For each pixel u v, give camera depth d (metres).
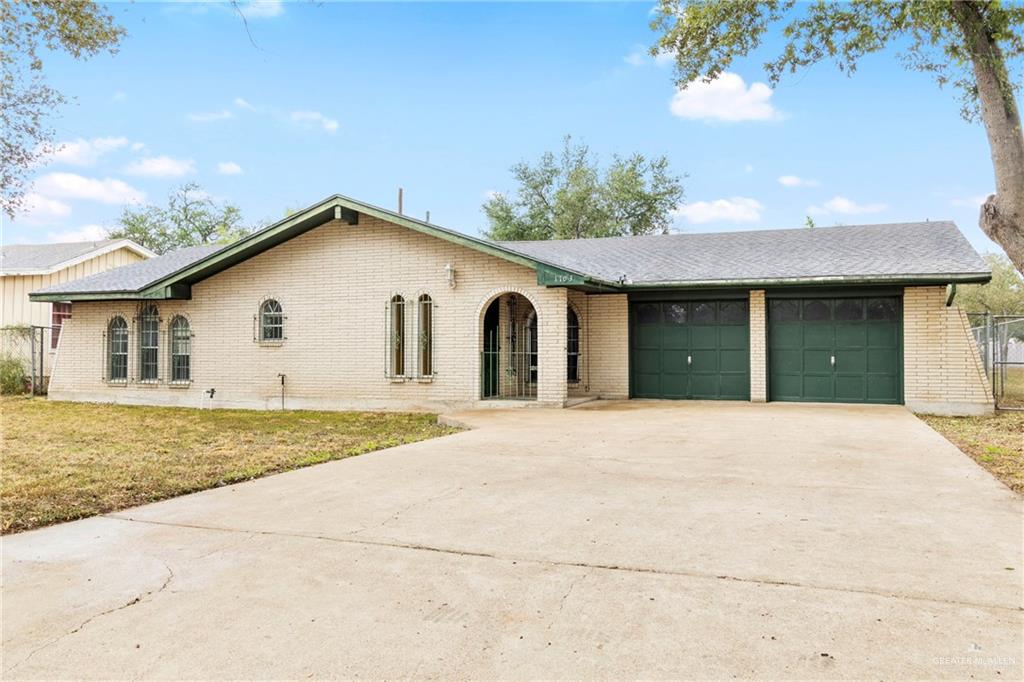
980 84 8.73
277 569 3.77
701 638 2.80
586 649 2.72
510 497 5.41
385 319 14.21
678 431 9.19
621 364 14.72
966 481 5.79
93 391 16.66
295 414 13.30
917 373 12.65
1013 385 18.27
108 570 3.79
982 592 3.23
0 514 5.04
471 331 13.55
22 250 22.92
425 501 5.34
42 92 10.24
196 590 3.46
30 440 9.27
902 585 3.34
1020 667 2.50
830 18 9.53
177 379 16.05
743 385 14.07
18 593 3.44
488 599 3.28
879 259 13.09
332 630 2.95
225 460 7.51
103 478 6.45
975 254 12.70
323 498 5.53
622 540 4.19
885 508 4.88
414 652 2.73
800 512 4.80
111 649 2.80
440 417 11.38
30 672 2.60
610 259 15.85
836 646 2.70
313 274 14.79
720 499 5.24
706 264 14.47
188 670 2.61
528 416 11.30
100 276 18.03
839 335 13.45
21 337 19.56
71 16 9.09
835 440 8.23
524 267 13.12
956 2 8.54
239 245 14.48
